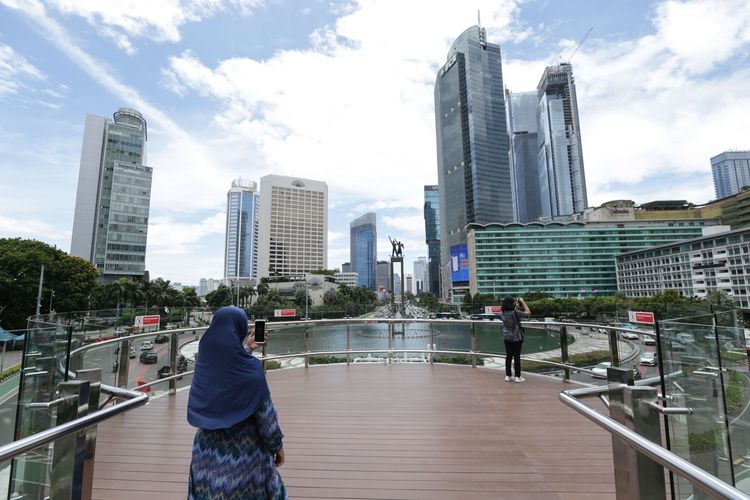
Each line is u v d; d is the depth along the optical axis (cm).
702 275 8012
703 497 170
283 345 712
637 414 160
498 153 15050
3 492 218
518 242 10744
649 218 11550
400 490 255
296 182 14700
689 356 186
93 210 9781
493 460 303
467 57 15250
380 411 443
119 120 11062
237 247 17362
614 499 239
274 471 155
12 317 3803
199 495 144
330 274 11775
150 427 391
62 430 145
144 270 9200
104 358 430
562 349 596
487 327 715
